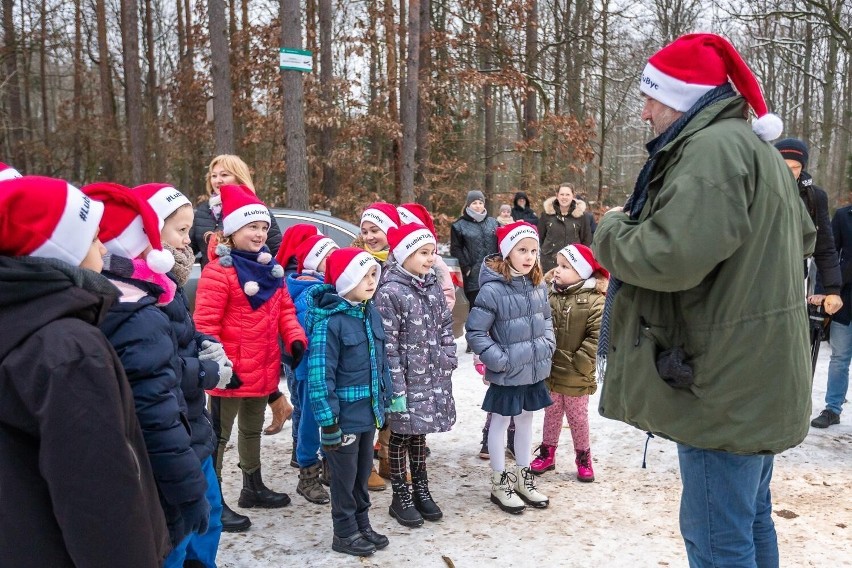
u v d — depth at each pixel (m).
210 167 4.10
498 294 3.58
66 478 1.30
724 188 1.76
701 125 1.91
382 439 4.10
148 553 1.40
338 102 15.16
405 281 3.47
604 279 4.00
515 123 24.28
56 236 1.47
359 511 3.21
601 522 3.45
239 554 3.11
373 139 17.39
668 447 4.52
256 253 3.36
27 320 1.35
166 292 2.05
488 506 3.68
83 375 1.33
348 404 3.09
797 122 26.47
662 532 3.32
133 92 18.09
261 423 3.58
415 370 3.42
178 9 22.91
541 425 5.00
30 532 1.35
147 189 2.52
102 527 1.33
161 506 1.75
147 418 1.75
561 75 20.02
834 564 2.94
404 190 14.03
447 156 18.19
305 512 3.60
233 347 3.28
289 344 3.39
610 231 1.97
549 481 4.03
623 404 2.08
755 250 1.82
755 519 2.21
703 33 2.05
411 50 13.70
